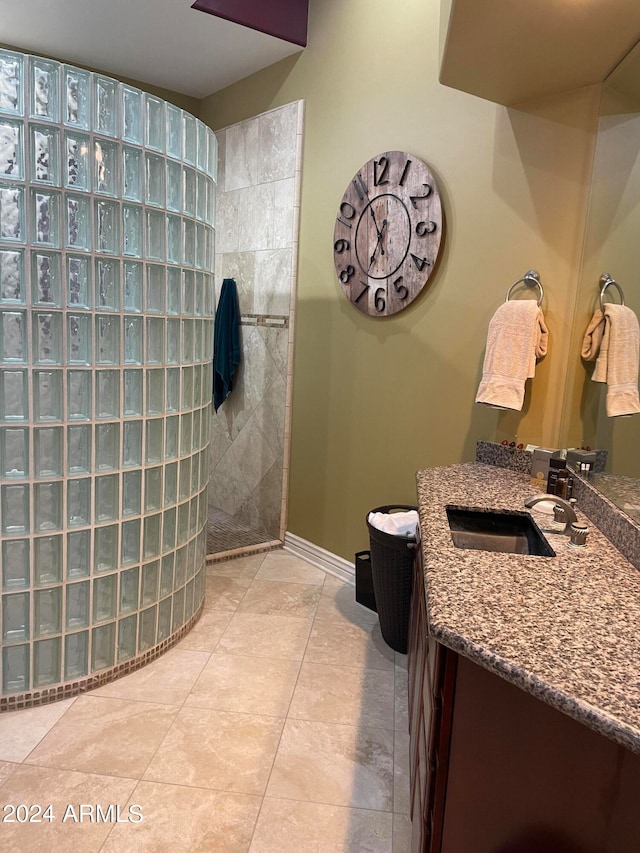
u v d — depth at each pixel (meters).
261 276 3.59
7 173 1.76
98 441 2.00
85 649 2.12
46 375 1.88
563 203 2.12
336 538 3.22
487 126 2.33
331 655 2.45
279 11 3.06
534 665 0.96
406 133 2.65
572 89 2.05
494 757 1.06
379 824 1.64
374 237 2.80
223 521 3.94
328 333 3.16
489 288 2.37
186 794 1.71
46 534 1.95
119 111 1.89
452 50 1.81
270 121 3.42
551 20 1.60
